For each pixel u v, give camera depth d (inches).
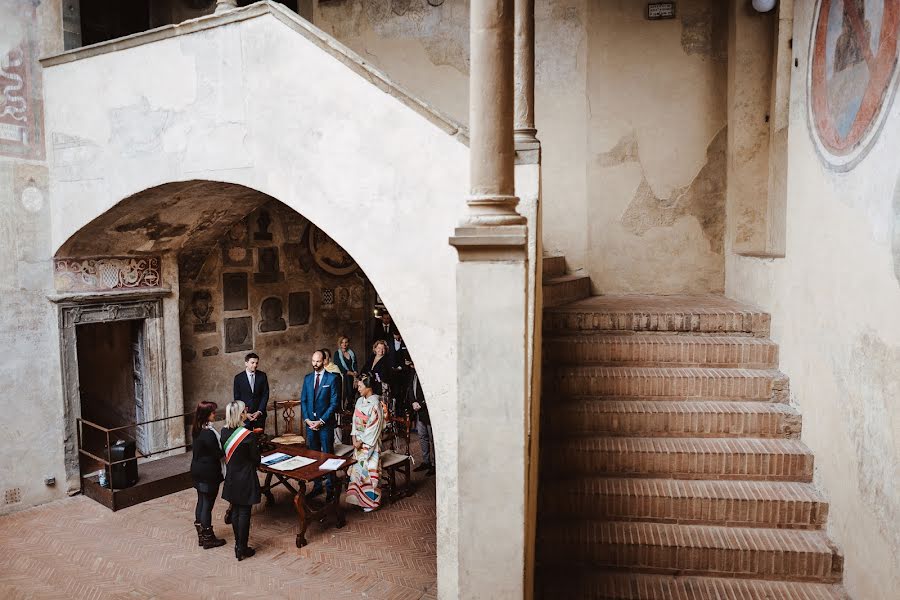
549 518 195.6
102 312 339.0
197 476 273.9
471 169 134.6
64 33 315.0
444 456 211.8
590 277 324.8
